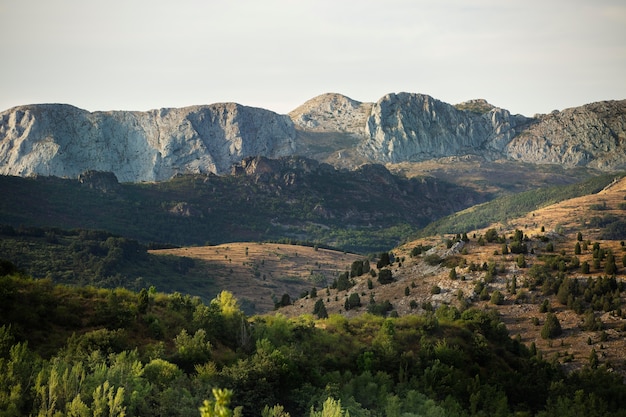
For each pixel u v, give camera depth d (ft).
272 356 264.31
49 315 260.42
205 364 246.27
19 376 192.95
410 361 317.83
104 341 241.14
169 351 260.21
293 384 262.67
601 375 373.40
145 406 197.98
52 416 182.19
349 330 357.00
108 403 184.65
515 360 376.89
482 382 326.85
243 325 292.61
